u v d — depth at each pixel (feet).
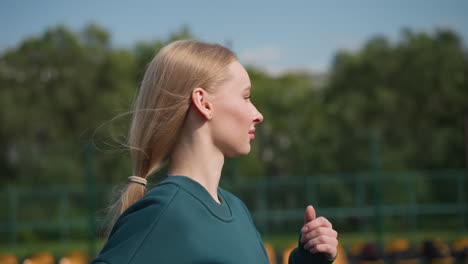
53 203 62.54
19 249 63.10
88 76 100.99
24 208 62.34
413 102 105.91
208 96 4.19
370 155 66.49
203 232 3.82
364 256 35.68
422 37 108.68
